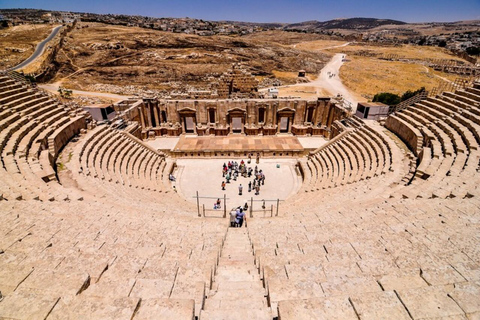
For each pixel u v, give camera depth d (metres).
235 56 104.62
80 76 85.44
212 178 31.86
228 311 5.58
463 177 15.20
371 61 115.81
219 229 13.24
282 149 37.31
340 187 22.08
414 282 6.12
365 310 4.71
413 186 16.45
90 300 4.99
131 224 12.07
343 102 42.38
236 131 45.88
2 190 13.98
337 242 9.47
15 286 5.87
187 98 46.44
